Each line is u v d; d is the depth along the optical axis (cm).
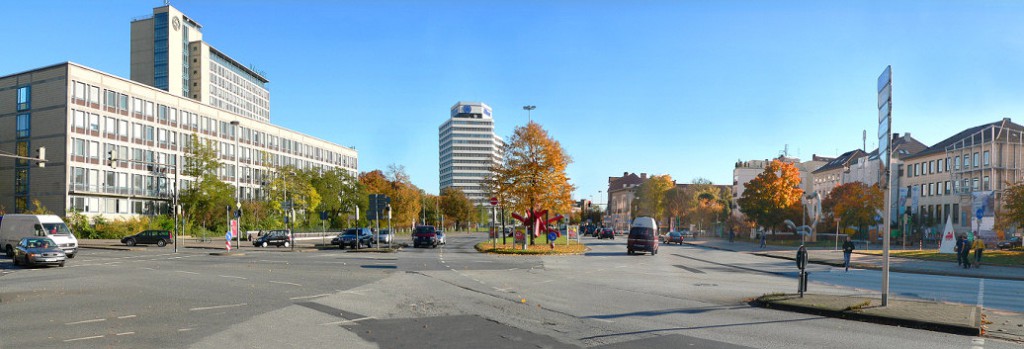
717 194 10125
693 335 1042
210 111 8344
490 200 4334
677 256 3828
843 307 1291
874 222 6309
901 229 6731
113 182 6744
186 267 2538
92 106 6531
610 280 2053
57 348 920
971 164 7162
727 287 1867
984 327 1130
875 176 8288
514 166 4372
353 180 9494
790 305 1346
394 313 1266
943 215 7675
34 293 1611
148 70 13775
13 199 6400
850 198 6381
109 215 6681
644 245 3916
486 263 2820
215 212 6875
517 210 4394
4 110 6556
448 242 6353
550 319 1200
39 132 6347
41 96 6362
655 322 1173
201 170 6800
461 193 12875
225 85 16262
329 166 11531
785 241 6606
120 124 6881
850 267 2983
